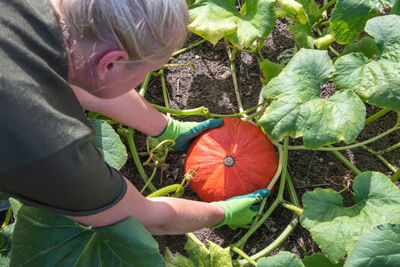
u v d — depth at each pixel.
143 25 0.78
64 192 0.85
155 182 2.21
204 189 1.92
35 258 1.29
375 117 2.08
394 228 1.42
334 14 1.93
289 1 1.96
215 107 2.36
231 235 2.05
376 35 1.85
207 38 1.87
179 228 1.47
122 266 1.26
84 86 0.93
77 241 1.32
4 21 0.75
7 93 0.72
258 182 1.88
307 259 1.69
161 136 1.96
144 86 2.25
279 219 2.07
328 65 1.80
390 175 2.12
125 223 1.17
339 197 1.69
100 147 1.71
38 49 0.79
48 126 0.77
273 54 2.47
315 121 1.71
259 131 1.98
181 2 0.83
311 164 2.19
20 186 0.83
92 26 0.78
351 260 1.42
